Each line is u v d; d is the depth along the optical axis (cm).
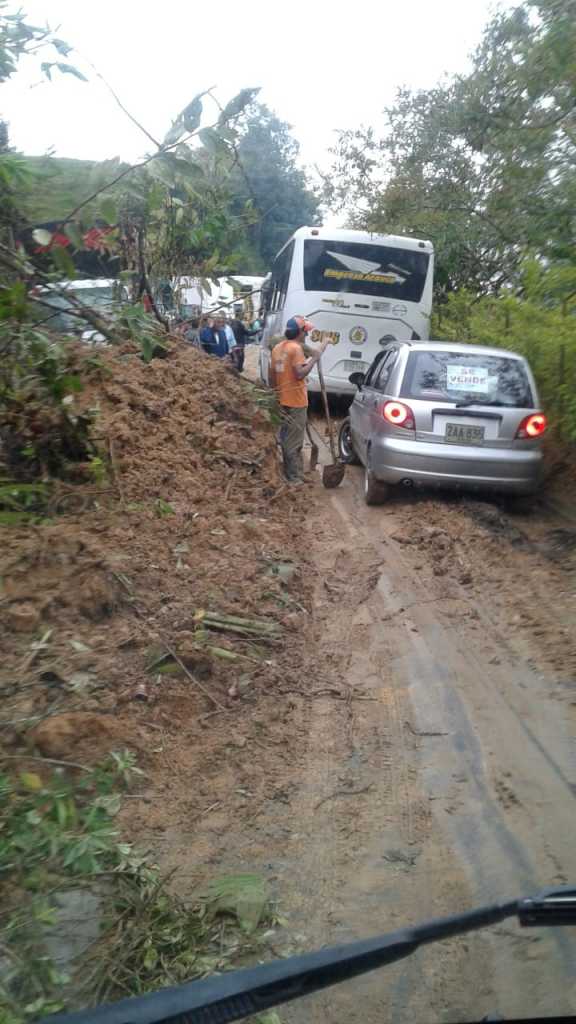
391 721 557
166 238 976
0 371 727
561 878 412
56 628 601
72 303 693
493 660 646
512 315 1349
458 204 1691
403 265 1683
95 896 377
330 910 391
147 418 959
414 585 795
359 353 1695
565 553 873
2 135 726
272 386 1155
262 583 727
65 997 324
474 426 984
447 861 425
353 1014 333
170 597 668
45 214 647
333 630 691
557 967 356
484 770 504
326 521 985
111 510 797
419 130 1761
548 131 1108
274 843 437
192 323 1303
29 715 502
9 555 667
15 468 809
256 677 588
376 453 1015
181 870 414
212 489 912
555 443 1166
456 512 979
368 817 459
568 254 1145
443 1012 334
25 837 389
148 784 475
